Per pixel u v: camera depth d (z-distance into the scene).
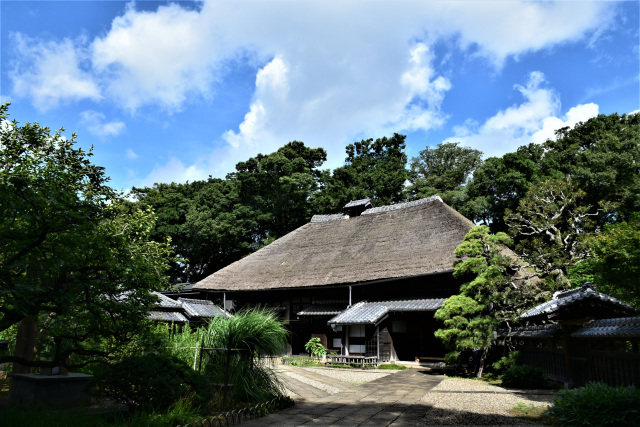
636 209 25.22
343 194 37.47
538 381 10.91
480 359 13.79
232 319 8.90
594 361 9.00
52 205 6.00
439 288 19.02
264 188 39.62
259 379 8.73
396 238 23.02
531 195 18.73
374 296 21.20
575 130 34.94
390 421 7.32
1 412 6.13
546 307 10.53
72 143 10.27
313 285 22.22
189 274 41.56
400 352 18.84
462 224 20.61
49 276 6.43
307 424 7.07
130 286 7.02
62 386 7.73
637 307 11.55
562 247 15.87
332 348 21.31
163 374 6.60
